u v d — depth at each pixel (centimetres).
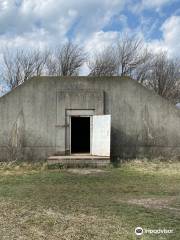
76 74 3466
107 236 604
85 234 614
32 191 1000
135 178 1217
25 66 3456
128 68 3472
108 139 1525
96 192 988
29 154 1644
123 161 1579
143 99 1681
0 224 678
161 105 1681
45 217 721
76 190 1016
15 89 1653
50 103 1656
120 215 734
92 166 1463
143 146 1670
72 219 705
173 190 1016
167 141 1673
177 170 1392
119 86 1675
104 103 1664
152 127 1675
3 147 1641
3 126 1647
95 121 1630
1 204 836
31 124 1648
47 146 1645
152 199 897
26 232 629
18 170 1427
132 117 1672
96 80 1669
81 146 2170
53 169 1434
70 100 1650
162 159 1647
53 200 884
